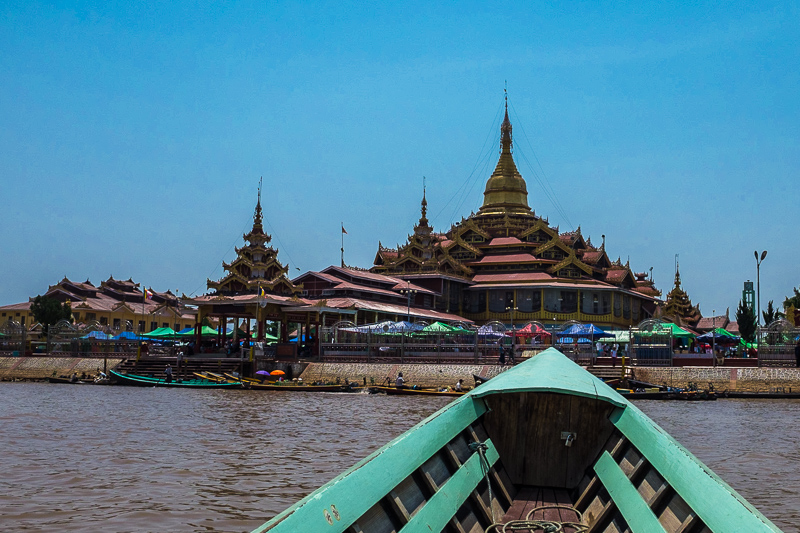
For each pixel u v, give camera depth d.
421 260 92.31
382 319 81.69
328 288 82.75
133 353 71.81
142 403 42.97
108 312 113.94
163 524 14.88
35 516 15.35
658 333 57.34
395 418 35.22
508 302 90.38
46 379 68.19
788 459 23.47
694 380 52.62
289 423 32.62
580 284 87.94
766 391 50.12
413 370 58.00
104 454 23.28
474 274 95.31
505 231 98.44
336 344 65.62
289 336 89.25
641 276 114.12
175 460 22.25
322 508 7.00
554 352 16.33
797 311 77.56
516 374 12.63
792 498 17.84
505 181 104.12
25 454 23.14
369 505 7.65
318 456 23.25
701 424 32.84
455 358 60.97
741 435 29.09
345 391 54.69
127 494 17.48
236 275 73.38
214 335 81.44
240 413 37.22
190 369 64.81
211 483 18.88
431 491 9.15
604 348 63.56
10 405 40.75
